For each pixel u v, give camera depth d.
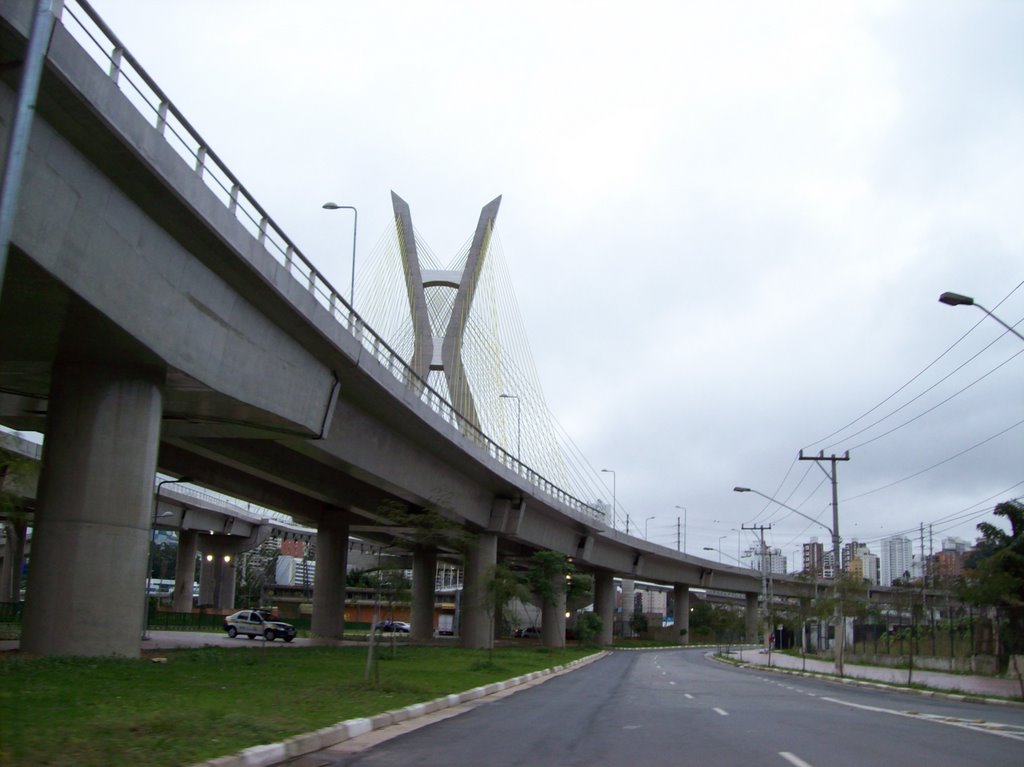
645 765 11.97
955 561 111.94
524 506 64.81
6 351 24.47
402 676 28.28
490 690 27.45
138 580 24.77
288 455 46.91
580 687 31.19
